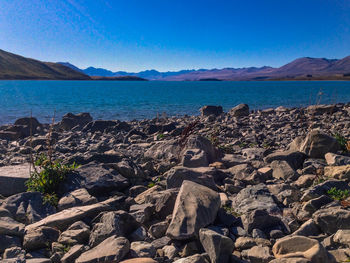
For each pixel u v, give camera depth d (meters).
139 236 2.23
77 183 3.16
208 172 3.54
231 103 23.48
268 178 3.63
